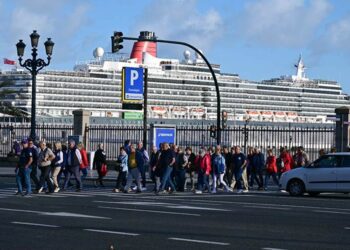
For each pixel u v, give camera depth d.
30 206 22.56
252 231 16.31
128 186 31.06
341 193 31.06
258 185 34.94
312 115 127.81
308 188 29.11
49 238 14.79
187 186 36.22
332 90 133.50
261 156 34.31
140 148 33.19
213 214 20.34
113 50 40.03
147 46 113.44
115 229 16.42
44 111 94.19
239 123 91.31
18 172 28.61
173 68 110.50
